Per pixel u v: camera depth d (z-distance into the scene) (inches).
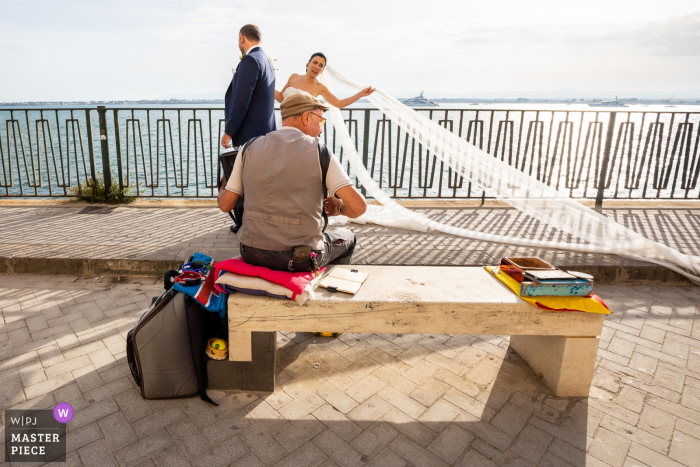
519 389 108.7
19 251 165.9
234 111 157.1
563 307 97.4
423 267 120.6
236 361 102.3
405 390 107.3
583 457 87.0
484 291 105.2
